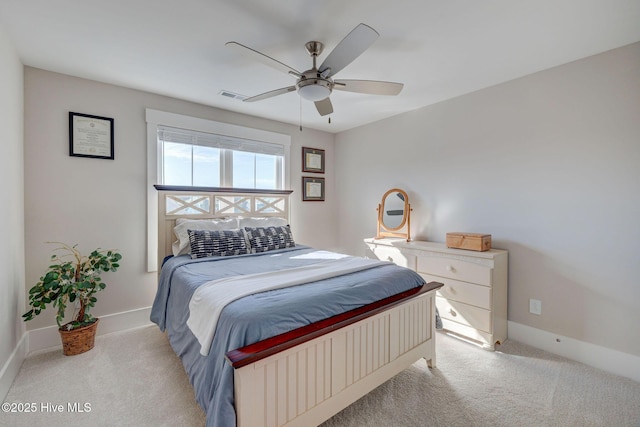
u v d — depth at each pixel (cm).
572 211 216
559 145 221
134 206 268
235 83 254
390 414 159
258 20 166
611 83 198
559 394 176
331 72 173
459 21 167
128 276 266
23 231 217
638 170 189
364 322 159
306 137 400
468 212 279
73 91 239
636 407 164
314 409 138
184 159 300
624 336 195
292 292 153
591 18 164
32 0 149
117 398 171
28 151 221
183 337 174
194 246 250
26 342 217
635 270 191
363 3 152
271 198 360
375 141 372
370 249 333
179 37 184
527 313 239
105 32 178
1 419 153
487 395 175
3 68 173
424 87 262
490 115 261
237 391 114
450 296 257
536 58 210
